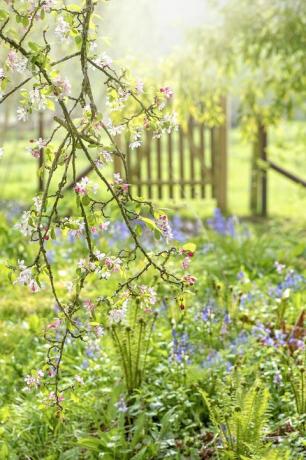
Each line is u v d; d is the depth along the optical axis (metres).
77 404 5.19
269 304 7.02
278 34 10.20
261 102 11.55
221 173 13.34
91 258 3.75
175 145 23.98
